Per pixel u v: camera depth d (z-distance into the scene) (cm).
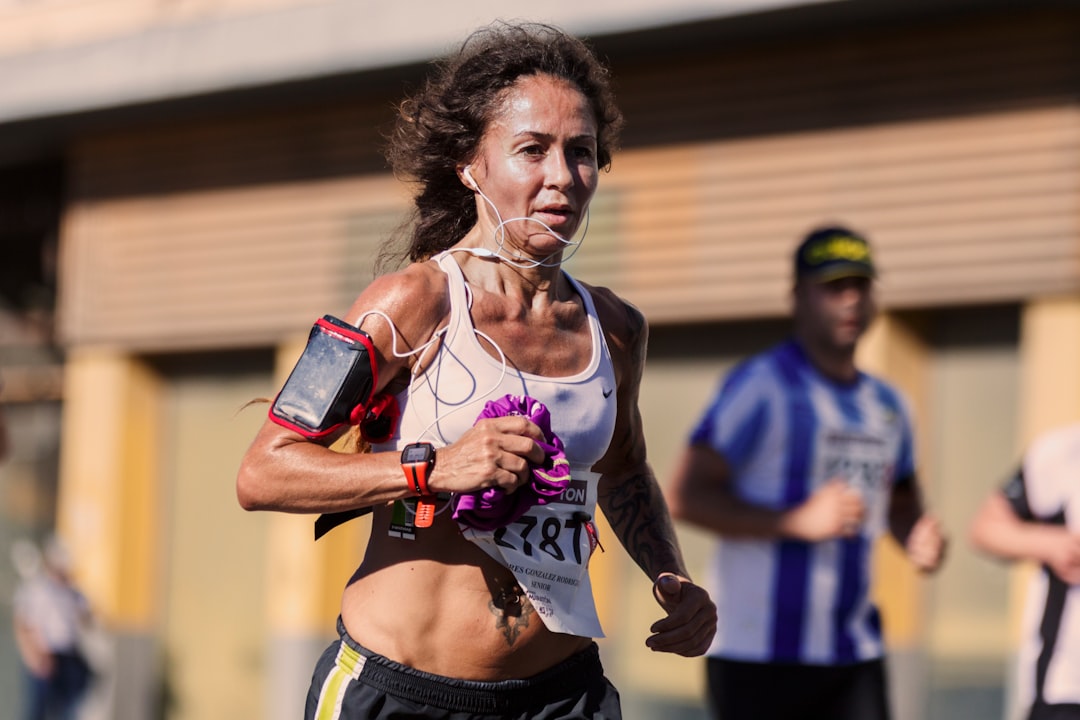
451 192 1046
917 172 2644
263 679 3525
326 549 3362
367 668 971
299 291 3422
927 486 2650
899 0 2541
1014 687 2498
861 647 1705
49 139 3850
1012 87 2553
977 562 2588
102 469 3728
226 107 3500
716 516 1709
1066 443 1586
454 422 951
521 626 975
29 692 3572
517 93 979
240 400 3616
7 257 4156
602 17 2830
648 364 2995
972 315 2639
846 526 1642
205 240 3591
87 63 3591
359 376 938
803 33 2753
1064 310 2494
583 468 999
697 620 1034
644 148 2939
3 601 4094
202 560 3650
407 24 3105
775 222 2791
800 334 1777
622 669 2956
